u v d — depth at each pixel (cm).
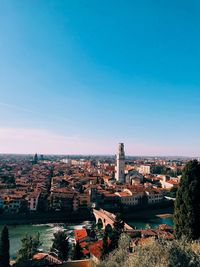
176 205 5469
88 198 19562
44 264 7050
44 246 11519
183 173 5422
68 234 13862
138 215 19538
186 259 2902
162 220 18275
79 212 18338
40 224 16588
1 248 7494
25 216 17050
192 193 5194
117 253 3716
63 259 8775
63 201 18775
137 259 3031
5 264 7431
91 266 4847
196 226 5109
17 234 13900
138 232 9888
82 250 9350
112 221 14175
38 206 18550
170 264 2817
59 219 17675
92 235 12019
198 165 5375
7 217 16662
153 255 3005
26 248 8406
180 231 5291
